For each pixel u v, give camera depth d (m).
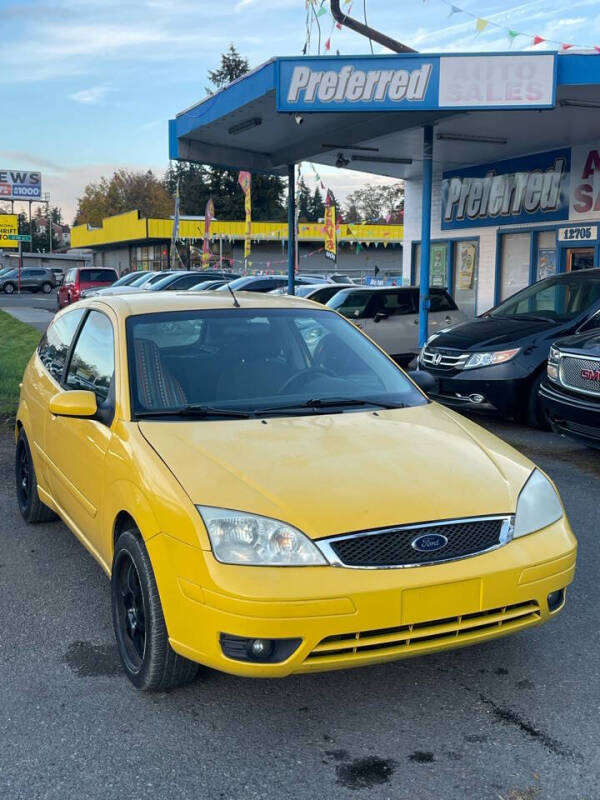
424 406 4.33
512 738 3.12
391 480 3.29
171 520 3.13
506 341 9.20
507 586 3.13
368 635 2.99
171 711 3.32
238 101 11.72
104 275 33.38
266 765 2.95
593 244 14.23
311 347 4.55
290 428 3.74
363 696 3.43
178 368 4.12
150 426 3.71
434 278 18.53
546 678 3.58
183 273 26.62
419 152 15.25
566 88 10.05
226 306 4.62
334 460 3.41
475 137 13.70
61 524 5.79
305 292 16.66
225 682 3.55
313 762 2.97
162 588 3.18
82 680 3.58
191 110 13.58
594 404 6.95
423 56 9.97
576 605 4.37
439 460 3.52
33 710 3.33
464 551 3.13
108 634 4.05
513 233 16.09
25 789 2.82
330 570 2.95
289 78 10.31
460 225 17.47
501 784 2.84
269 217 70.62
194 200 71.12
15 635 4.03
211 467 3.30
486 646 3.90
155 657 3.28
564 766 2.94
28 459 5.63
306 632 2.90
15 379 12.55
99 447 3.91
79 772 2.91
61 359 5.14
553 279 10.38
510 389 9.03
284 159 15.53
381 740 3.11
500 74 9.84
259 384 4.18
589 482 6.89
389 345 14.02
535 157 15.29
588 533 5.55
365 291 14.12
